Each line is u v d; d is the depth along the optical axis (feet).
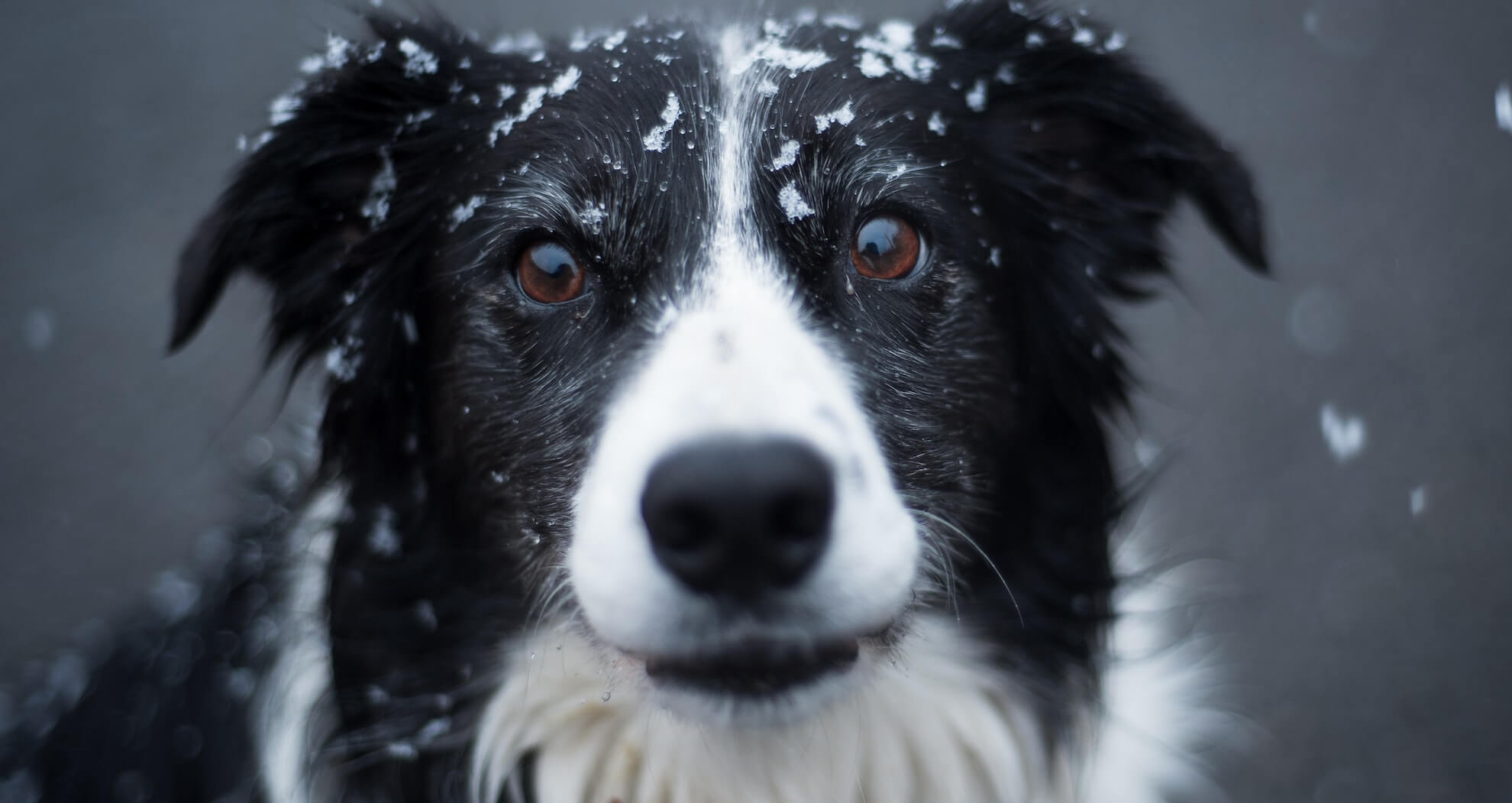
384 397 1.26
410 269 1.25
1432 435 2.00
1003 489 1.24
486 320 1.18
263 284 1.31
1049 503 1.28
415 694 1.26
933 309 1.17
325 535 1.31
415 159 1.26
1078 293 1.30
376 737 1.26
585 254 1.15
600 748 1.24
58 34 3.49
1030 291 1.26
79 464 2.24
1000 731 1.26
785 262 1.13
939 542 1.17
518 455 1.17
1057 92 1.32
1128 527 1.35
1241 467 1.98
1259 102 2.79
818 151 1.14
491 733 1.24
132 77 3.28
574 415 1.13
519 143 1.18
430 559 1.25
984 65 1.30
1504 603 1.71
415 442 1.26
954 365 1.18
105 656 1.51
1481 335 2.19
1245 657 1.68
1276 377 2.15
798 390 1.02
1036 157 1.32
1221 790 1.54
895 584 1.03
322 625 1.28
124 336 2.52
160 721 1.36
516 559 1.19
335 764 1.27
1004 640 1.25
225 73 3.28
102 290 2.65
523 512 1.17
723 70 1.17
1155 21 3.05
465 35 1.32
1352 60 2.87
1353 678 1.65
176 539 2.11
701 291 1.11
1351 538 1.84
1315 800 1.55
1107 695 1.31
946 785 1.26
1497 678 1.64
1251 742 1.58
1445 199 2.50
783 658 1.05
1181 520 1.89
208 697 1.34
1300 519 1.88
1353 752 1.58
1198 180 1.29
